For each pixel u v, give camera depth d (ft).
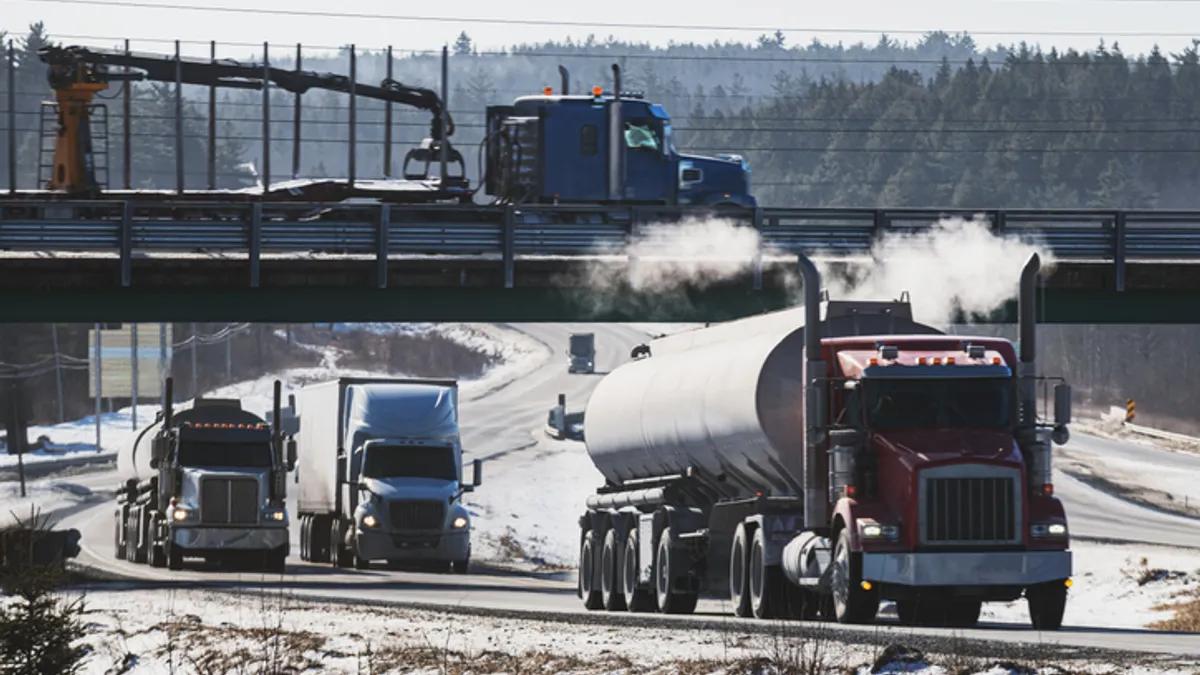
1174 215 477.77
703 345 369.30
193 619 288.92
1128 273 479.82
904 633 238.68
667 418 367.66
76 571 475.72
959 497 265.75
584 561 424.05
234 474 542.57
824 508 283.79
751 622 282.36
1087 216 478.59
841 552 272.51
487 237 469.98
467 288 472.03
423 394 585.22
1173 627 431.02
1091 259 479.41
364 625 281.95
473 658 227.61
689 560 353.92
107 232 451.53
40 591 204.64
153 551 559.79
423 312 471.62
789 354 312.91
